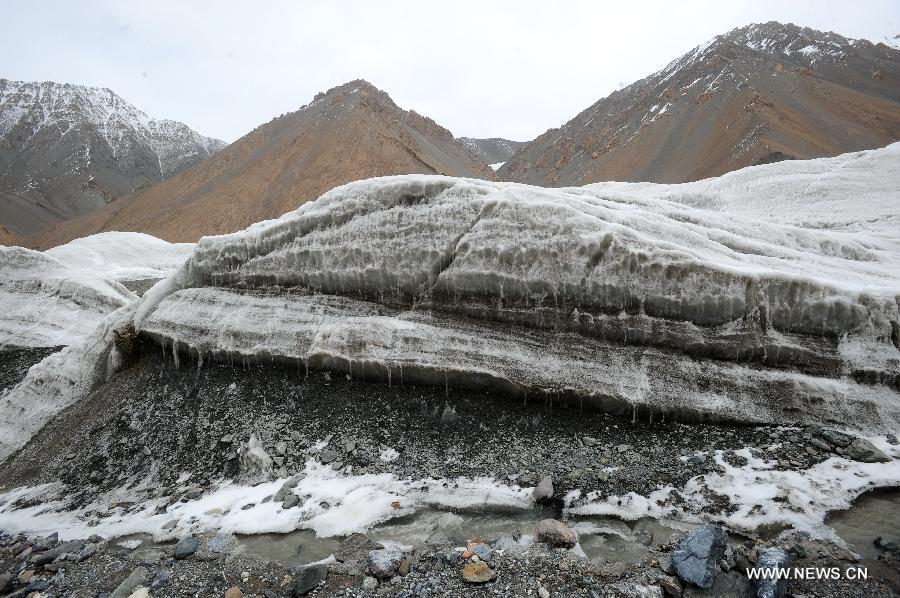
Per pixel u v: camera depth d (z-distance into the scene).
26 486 9.30
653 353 8.06
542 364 8.28
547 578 5.10
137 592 5.63
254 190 93.81
